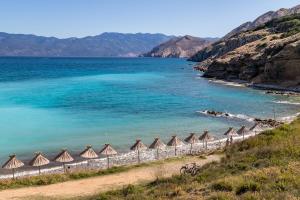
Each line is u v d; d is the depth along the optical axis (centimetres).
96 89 9706
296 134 3294
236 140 4394
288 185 1608
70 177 3067
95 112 6119
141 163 3450
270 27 18600
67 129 4872
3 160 3591
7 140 4294
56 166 3466
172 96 8338
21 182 2920
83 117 5669
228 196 1570
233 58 12588
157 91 9338
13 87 9844
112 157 3753
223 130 4988
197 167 2736
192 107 6794
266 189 1592
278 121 5538
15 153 3816
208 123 5406
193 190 1852
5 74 14988
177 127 5109
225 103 7356
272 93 8962
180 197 1720
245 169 2120
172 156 3784
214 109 6625
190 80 12638
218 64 13225
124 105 6925
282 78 10206
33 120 5397
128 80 12744
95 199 2219
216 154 3653
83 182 2958
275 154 2334
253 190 1633
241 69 11975
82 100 7506
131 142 4303
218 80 12450
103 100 7550
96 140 4350
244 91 9431
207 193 1722
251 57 11612
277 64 10181
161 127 5084
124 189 2352
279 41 11469
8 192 2722
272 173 1838
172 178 2408
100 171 3195
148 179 2977
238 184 1728
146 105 6956
